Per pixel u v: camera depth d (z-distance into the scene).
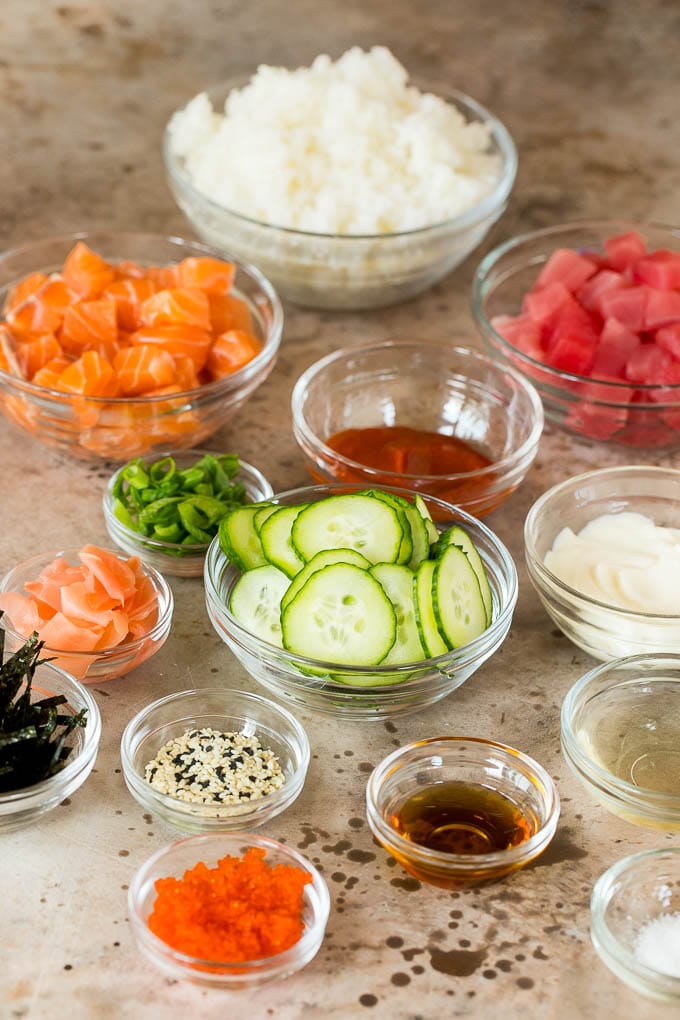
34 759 1.03
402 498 1.12
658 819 1.03
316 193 1.33
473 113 1.44
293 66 1.64
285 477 1.24
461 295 1.41
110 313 1.24
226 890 0.99
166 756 1.06
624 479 1.18
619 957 0.98
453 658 1.05
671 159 1.56
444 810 1.04
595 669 1.08
